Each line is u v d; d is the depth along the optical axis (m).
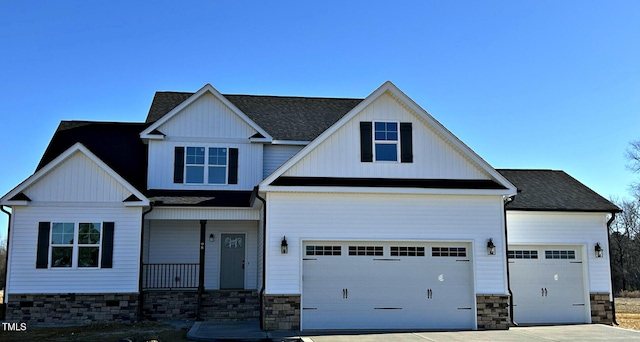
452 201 16.80
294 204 16.22
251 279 20.58
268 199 16.16
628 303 31.12
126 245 17.81
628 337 14.77
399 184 16.53
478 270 16.59
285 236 16.05
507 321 16.47
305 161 16.66
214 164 20.80
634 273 52.06
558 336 14.89
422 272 16.58
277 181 16.19
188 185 20.50
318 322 15.98
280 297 15.76
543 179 22.00
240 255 20.80
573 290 19.31
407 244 16.64
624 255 52.88
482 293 16.50
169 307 18.47
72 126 23.19
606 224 19.75
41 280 17.36
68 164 17.94
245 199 19.66
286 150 21.61
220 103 21.19
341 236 16.23
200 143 20.84
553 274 19.33
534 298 19.08
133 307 17.62
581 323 19.02
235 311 18.55
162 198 19.28
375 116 17.23
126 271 17.73
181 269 20.19
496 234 16.80
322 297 16.11
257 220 20.02
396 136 17.20
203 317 18.19
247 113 23.27
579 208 19.41
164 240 20.31
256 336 14.32
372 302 16.28
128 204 17.77
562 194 20.55
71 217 17.73
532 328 16.77
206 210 19.03
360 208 16.44
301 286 15.89
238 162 20.89
